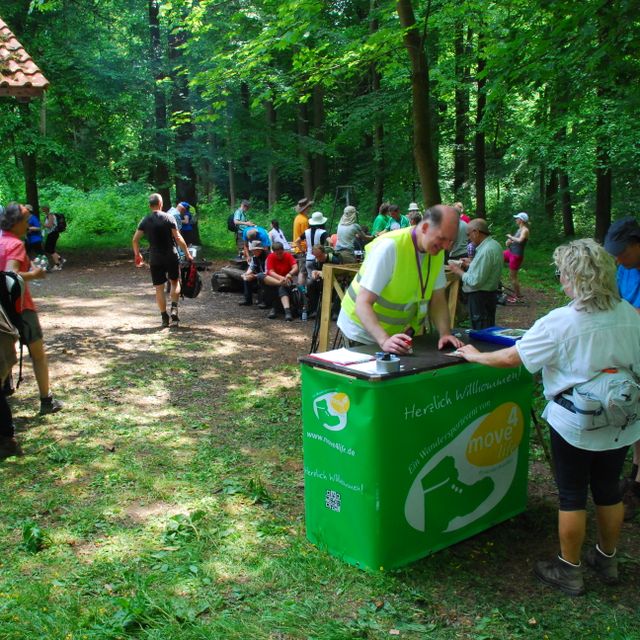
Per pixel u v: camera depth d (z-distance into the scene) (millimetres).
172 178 19625
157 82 15602
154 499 4164
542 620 2967
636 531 3785
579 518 3123
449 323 3906
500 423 3707
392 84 16250
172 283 9359
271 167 22109
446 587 3223
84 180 18750
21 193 24969
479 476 3646
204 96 9383
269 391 6457
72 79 16906
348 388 3225
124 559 3441
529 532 3795
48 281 14266
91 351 7969
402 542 3334
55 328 9289
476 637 2846
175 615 2941
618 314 2996
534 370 3100
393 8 9398
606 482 3201
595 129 14000
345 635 2803
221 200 26844
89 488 4312
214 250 19234
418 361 3348
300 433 5324
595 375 2977
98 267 16766
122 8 17719
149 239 9117
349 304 4020
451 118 22250
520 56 6922
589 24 6051
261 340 8672
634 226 3768
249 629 2844
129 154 19469
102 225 23375
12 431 4852
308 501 3607
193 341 8562
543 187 23844
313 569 3330
